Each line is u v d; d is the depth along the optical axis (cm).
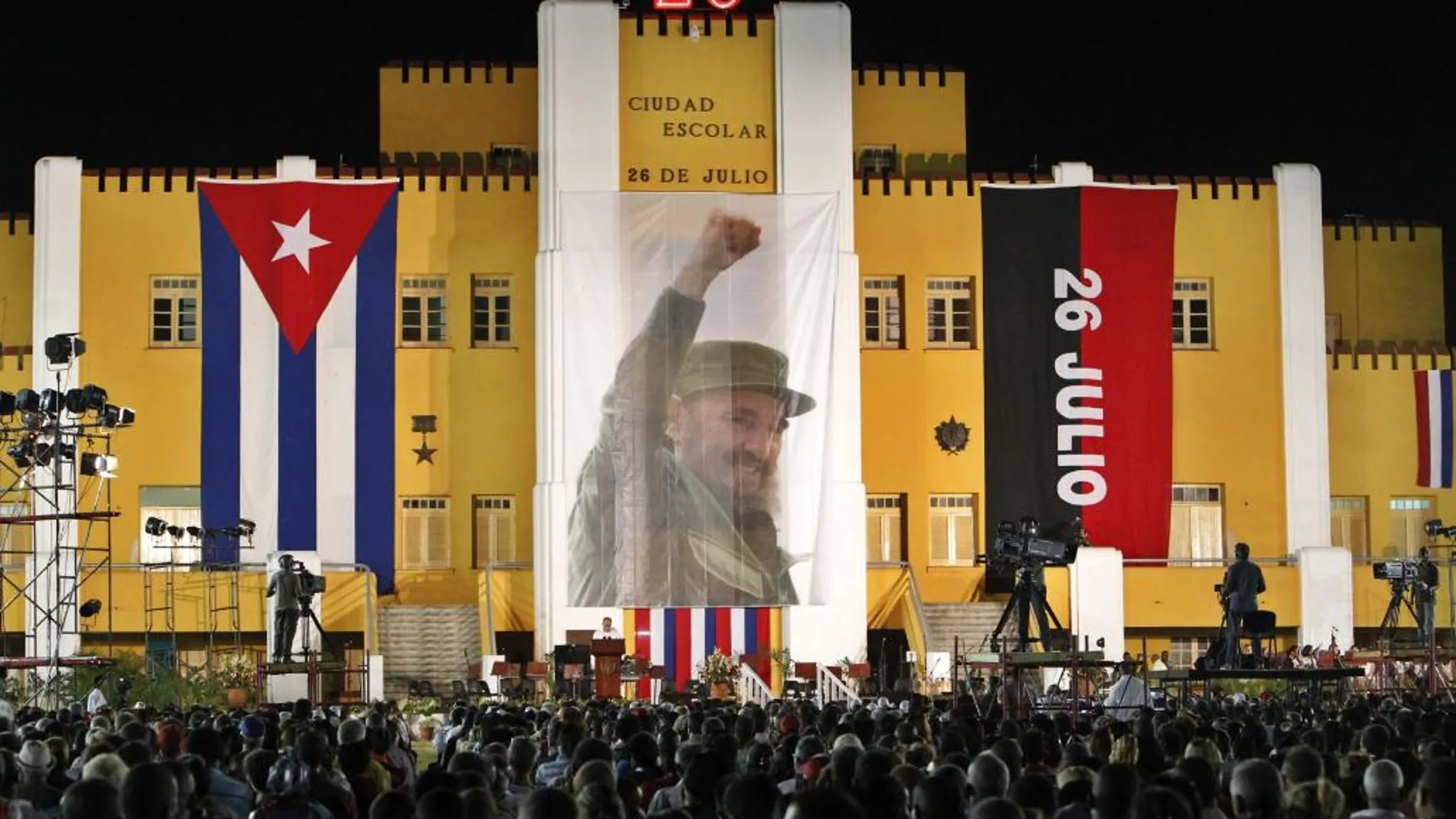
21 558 4706
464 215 4934
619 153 4869
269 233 4794
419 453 4875
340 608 4672
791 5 4894
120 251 4894
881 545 4944
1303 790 1047
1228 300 5047
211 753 1505
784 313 4681
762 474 4631
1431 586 4053
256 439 4734
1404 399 5188
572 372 4650
